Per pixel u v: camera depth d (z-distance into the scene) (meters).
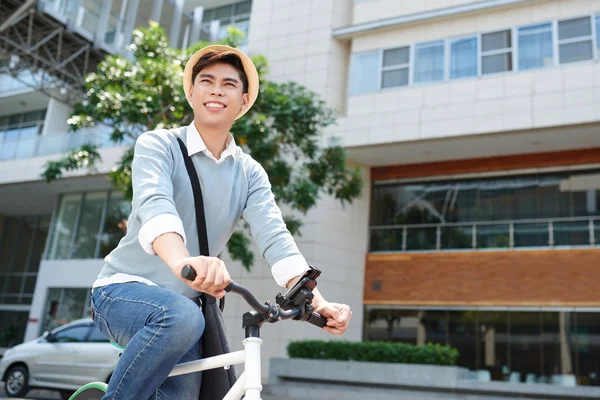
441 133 15.77
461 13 16.22
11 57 17.83
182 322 1.60
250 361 1.53
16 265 26.78
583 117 14.40
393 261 17.84
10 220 27.58
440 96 16.05
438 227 17.72
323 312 1.86
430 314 17.12
